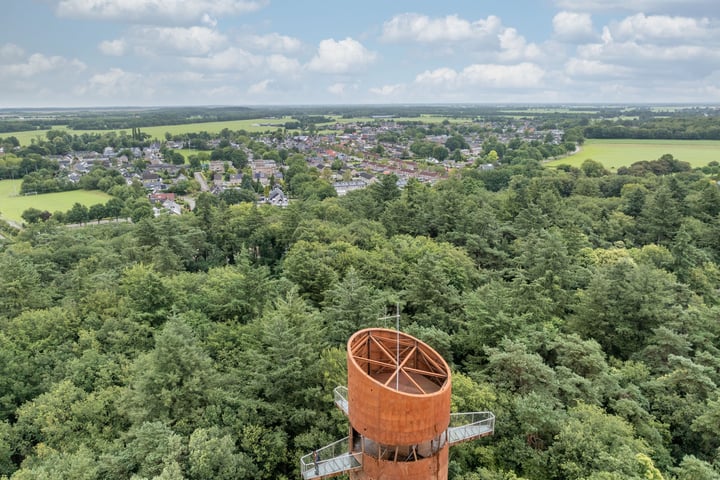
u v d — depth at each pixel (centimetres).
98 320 4625
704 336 4212
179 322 3631
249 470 2914
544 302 4597
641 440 2984
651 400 3628
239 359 3866
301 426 3238
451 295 4778
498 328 4050
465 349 4225
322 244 6538
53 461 2823
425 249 5928
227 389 3394
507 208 8531
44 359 4088
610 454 2770
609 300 4612
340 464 1803
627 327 4428
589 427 2962
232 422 3112
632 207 9138
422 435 1596
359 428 1672
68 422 3297
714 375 3662
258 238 7988
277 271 7206
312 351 3475
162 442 2778
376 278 5581
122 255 6850
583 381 3369
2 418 3672
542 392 3281
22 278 5222
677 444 3434
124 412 3266
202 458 2653
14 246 8188
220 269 6203
